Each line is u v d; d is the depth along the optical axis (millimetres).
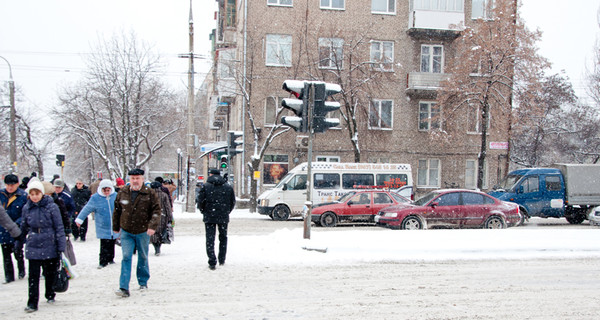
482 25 26453
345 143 30078
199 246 12117
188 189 25031
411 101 30844
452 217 16047
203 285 7820
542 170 20984
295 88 11289
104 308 6426
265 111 29359
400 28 30641
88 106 32562
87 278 8422
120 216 7215
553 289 7789
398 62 30625
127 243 7160
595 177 21156
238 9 32531
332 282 8156
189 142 24797
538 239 11984
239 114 31188
